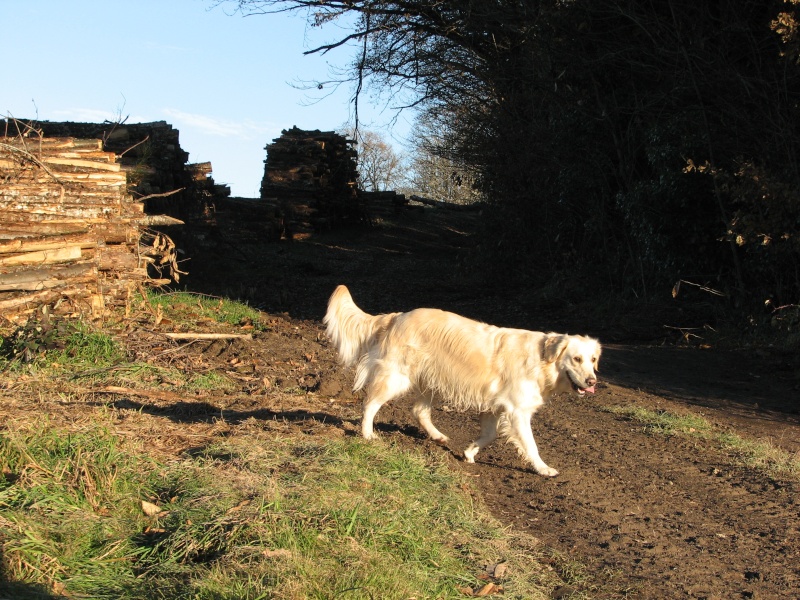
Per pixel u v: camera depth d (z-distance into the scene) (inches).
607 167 740.7
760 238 516.7
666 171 608.1
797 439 322.7
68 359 366.9
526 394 249.3
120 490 189.6
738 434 323.9
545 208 849.5
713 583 180.7
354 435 262.8
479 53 887.7
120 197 479.2
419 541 178.1
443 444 278.8
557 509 225.6
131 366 357.1
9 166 427.2
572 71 705.0
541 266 895.1
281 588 144.4
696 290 641.6
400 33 930.7
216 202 1209.4
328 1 916.0
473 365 250.7
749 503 238.2
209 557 159.3
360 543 168.9
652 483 254.1
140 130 808.3
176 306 551.5
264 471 202.8
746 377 446.9
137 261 496.4
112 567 155.9
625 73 674.8
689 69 556.4
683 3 580.1
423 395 266.1
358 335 268.1
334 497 187.3
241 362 422.0
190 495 184.4
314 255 1175.6
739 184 527.5
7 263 403.5
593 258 808.9
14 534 155.9
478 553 182.5
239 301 678.5
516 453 280.2
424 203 1855.3
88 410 260.1
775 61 542.6
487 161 895.7
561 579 180.1
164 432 241.9
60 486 182.9
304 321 610.9
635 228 671.8
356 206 1493.6
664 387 415.2
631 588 175.9
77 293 422.9
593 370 246.1
